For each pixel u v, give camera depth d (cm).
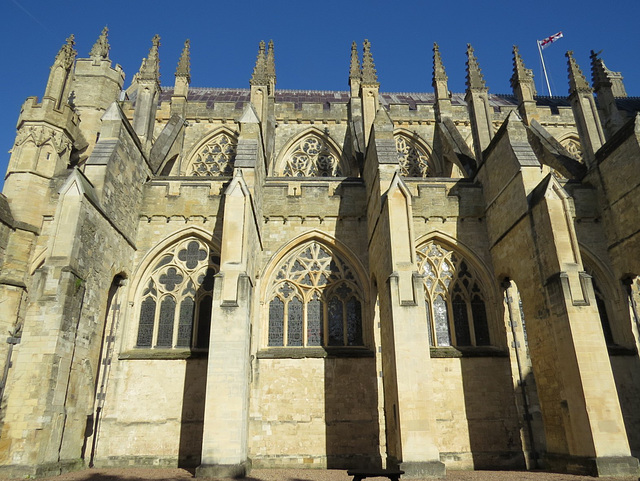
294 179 2989
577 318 2012
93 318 2184
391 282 2156
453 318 2675
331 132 4047
